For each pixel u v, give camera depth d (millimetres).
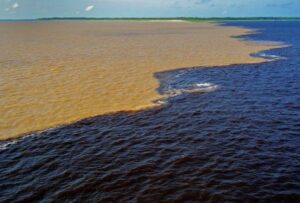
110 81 30297
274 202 11914
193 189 12727
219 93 26750
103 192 12695
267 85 29250
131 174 13992
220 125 19688
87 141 17594
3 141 17562
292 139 17469
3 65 37781
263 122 20078
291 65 38562
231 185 12977
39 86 28234
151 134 18484
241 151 16062
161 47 55656
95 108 22734
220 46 56625
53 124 19891
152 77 32125
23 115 21188
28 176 14023
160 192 12586
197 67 37250
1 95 25453
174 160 15203
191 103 24109
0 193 12742
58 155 15984
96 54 47062
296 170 14133
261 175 13734
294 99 24828
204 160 15148
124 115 21531
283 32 97875
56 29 123312
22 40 70562
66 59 42344
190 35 84000
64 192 12750
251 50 51500
